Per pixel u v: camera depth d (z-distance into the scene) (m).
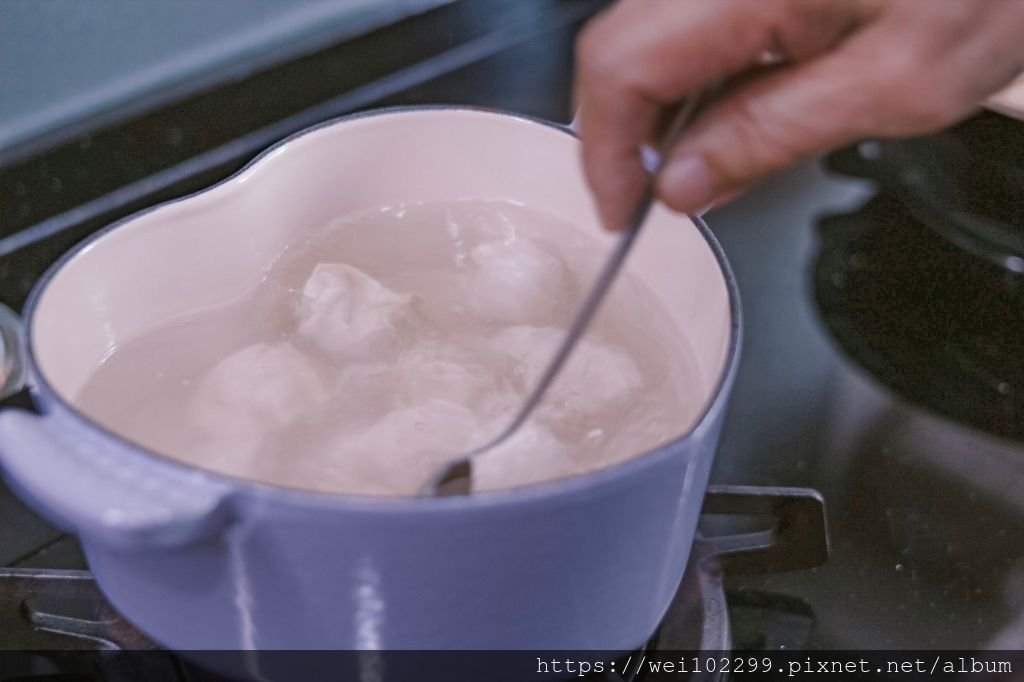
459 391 0.39
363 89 0.64
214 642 0.32
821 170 0.67
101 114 0.55
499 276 0.44
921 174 0.59
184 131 0.57
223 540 0.27
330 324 0.41
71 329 0.36
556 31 0.70
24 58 0.52
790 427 0.50
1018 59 0.32
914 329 0.55
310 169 0.44
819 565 0.42
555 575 0.29
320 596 0.28
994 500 0.47
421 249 0.47
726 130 0.32
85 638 0.37
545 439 0.35
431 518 0.26
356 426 0.38
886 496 0.47
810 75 0.31
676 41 0.32
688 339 0.40
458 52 0.68
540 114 0.66
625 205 0.36
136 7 0.55
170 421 0.37
